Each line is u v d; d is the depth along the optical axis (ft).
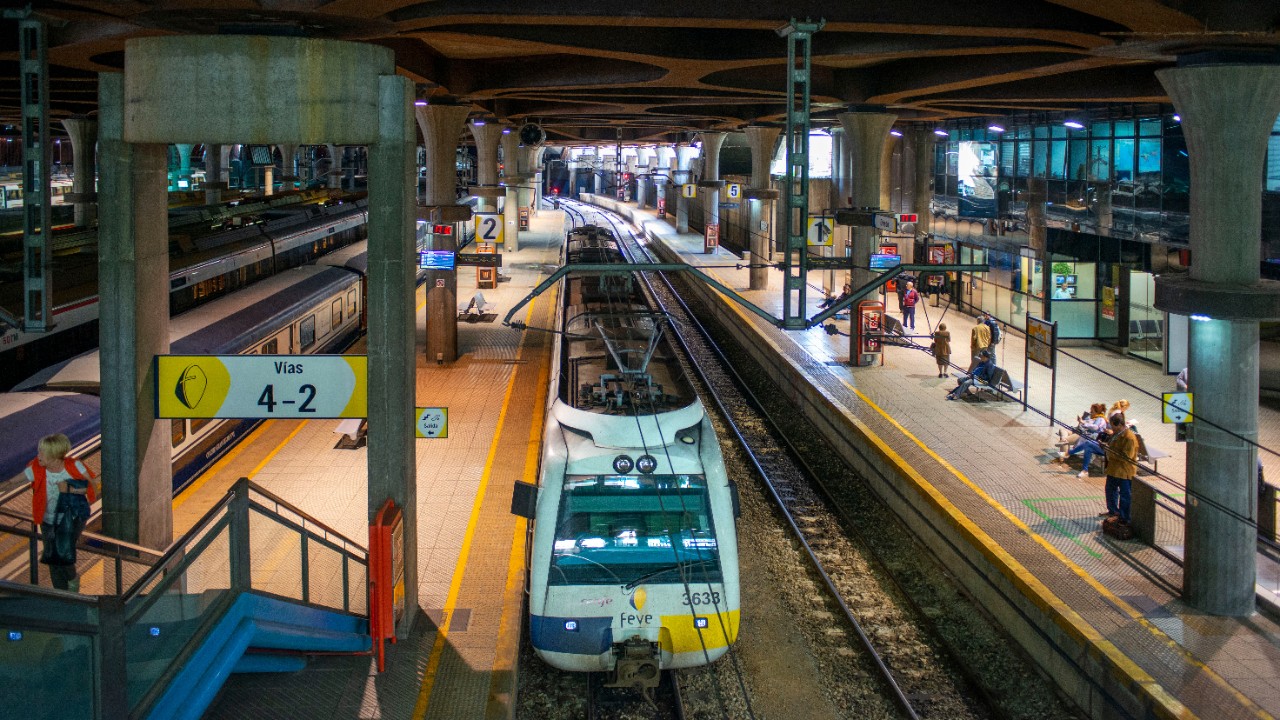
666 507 39.09
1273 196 71.72
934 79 77.87
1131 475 50.88
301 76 37.93
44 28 42.27
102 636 20.40
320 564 36.73
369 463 40.09
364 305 111.65
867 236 92.22
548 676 41.32
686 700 39.47
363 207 148.97
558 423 42.52
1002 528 51.57
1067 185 99.45
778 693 40.24
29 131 42.29
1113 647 38.70
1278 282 42.57
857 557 55.57
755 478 69.87
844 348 102.22
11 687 17.81
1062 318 100.68
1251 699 35.32
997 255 114.62
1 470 40.19
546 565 38.11
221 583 28.94
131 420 39.96
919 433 69.67
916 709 39.45
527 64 86.94
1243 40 39.78
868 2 47.55
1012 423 72.64
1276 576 45.60
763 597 49.24
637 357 54.29
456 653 39.09
